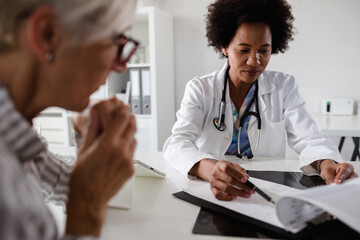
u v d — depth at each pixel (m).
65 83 0.39
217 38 1.18
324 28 2.39
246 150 1.21
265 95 1.22
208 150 1.23
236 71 1.09
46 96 0.40
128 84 2.62
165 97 2.63
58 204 0.63
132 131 0.48
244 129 1.21
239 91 1.22
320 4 2.37
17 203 0.29
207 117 1.23
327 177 0.79
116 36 0.41
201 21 2.67
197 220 0.58
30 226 0.31
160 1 2.74
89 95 0.44
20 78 0.38
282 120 1.21
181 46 2.75
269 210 0.61
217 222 0.57
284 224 0.52
